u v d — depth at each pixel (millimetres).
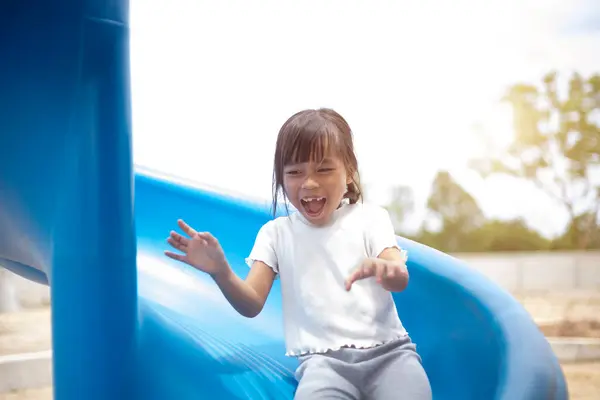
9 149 1457
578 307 6246
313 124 1483
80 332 1431
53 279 1451
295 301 1511
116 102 1447
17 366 3383
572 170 10273
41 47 1434
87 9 1420
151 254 2145
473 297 1634
